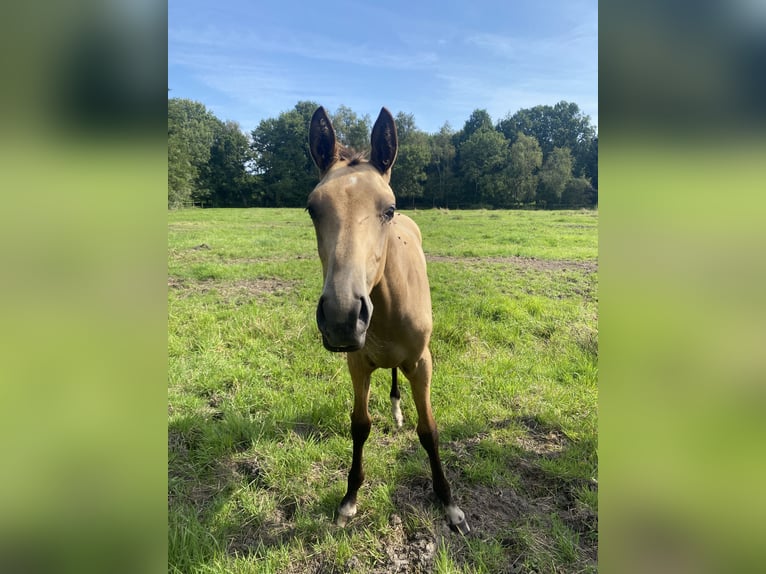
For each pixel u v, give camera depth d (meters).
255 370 4.22
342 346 1.69
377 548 2.37
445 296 6.69
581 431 3.38
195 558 2.26
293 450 3.08
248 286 7.34
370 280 1.86
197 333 4.98
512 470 2.99
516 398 3.83
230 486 2.80
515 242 13.27
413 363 2.46
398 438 3.32
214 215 25.12
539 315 5.86
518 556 2.33
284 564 2.28
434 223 19.80
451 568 2.21
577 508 2.65
